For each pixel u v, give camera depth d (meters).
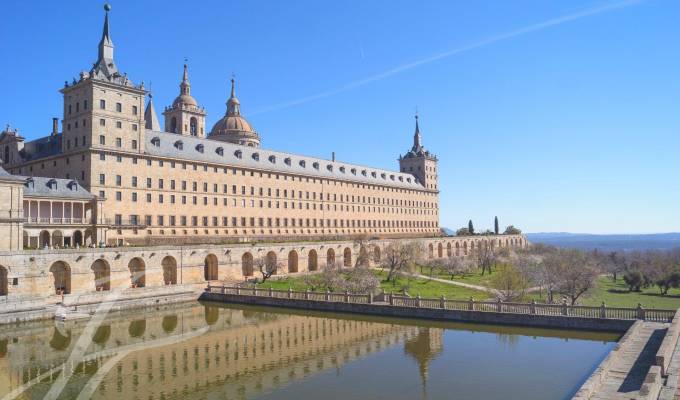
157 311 75.38
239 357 49.69
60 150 106.12
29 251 70.44
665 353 34.44
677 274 100.50
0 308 64.88
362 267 105.62
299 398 38.00
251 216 131.00
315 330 61.31
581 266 85.06
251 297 79.69
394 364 46.47
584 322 55.66
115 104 102.44
